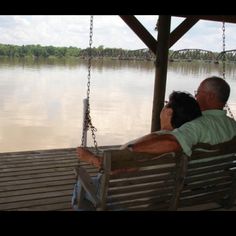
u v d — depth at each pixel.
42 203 3.94
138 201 2.58
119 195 2.50
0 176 4.72
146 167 2.51
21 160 5.46
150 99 27.47
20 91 29.48
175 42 5.92
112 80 46.50
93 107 22.41
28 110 20.14
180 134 2.49
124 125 16.94
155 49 5.84
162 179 2.55
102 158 2.37
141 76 57.81
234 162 2.91
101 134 14.49
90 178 2.81
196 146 2.56
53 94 28.47
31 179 4.68
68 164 5.36
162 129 2.79
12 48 107.00
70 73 58.78
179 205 2.78
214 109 2.76
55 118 18.02
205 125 2.62
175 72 65.19
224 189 3.02
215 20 5.36
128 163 2.38
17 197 4.07
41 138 13.66
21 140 13.23
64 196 4.16
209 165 2.73
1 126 15.53
